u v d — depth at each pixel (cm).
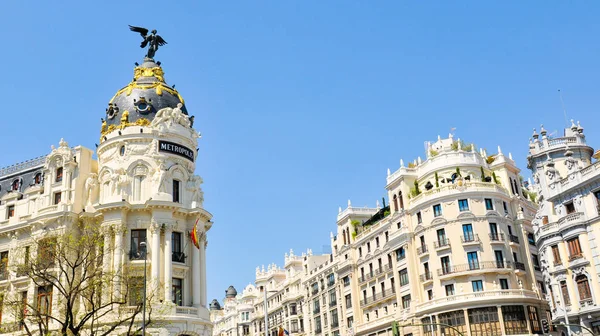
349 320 10112
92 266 6562
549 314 8125
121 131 7238
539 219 6819
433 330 8000
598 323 5875
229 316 15925
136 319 6266
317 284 11444
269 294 14088
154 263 6656
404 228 8769
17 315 5406
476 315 7725
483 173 8612
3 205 7719
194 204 7188
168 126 7350
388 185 9450
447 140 9469
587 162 6956
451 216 8219
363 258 9919
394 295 8894
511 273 8012
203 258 7250
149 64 8056
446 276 8012
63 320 6431
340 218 10875
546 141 7019
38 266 5772
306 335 11681
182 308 6694
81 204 7231
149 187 7069
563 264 6253
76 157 7469
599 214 5900
